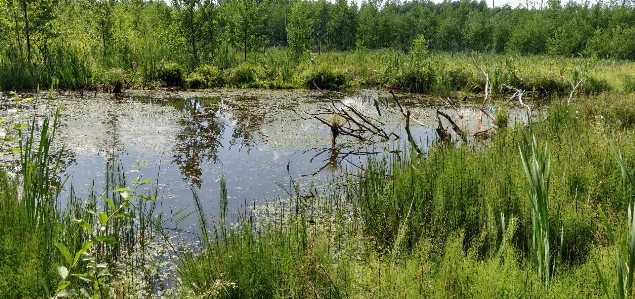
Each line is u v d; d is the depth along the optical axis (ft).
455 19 143.84
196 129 30.99
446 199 15.84
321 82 53.31
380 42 134.10
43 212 13.39
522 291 10.33
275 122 33.86
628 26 129.39
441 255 12.79
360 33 135.33
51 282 11.16
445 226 14.69
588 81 51.16
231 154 25.80
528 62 65.51
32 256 11.55
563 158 18.11
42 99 38.27
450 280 10.89
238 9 67.15
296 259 11.76
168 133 29.53
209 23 60.70
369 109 40.16
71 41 55.88
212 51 61.82
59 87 44.37
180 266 13.02
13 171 20.80
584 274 11.30
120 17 74.84
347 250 12.76
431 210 15.71
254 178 22.13
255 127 32.14
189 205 18.56
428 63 54.29
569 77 52.95
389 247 14.44
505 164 18.07
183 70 52.01
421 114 37.73
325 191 20.74
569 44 111.96
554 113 29.76
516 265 11.95
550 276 11.57
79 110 34.65
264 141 28.76
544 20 135.74
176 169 22.88
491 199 14.99
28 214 13.07
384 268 11.68
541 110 36.45
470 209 15.07
